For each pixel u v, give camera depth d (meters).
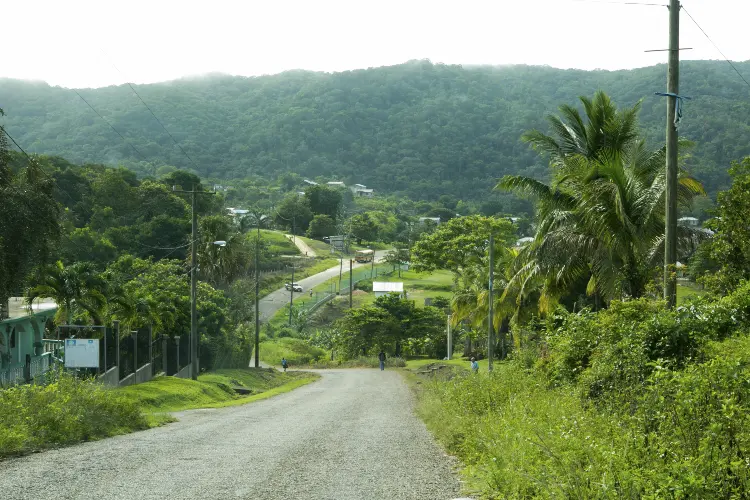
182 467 10.20
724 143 182.88
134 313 34.00
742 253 15.96
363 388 40.34
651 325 12.44
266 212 185.38
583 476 6.51
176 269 57.75
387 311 78.00
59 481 8.92
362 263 145.75
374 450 12.57
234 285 73.94
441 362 62.53
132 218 77.56
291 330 89.81
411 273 133.38
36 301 37.94
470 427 12.66
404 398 31.30
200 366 48.81
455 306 55.00
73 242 57.16
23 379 26.94
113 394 17.97
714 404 7.04
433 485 8.95
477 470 9.30
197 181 103.81
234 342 58.41
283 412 23.30
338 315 101.38
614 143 27.64
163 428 17.25
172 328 42.53
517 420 10.29
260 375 55.31
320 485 8.88
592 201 22.66
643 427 7.62
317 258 144.75
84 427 14.62
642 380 11.20
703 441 6.33
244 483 8.94
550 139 29.20
